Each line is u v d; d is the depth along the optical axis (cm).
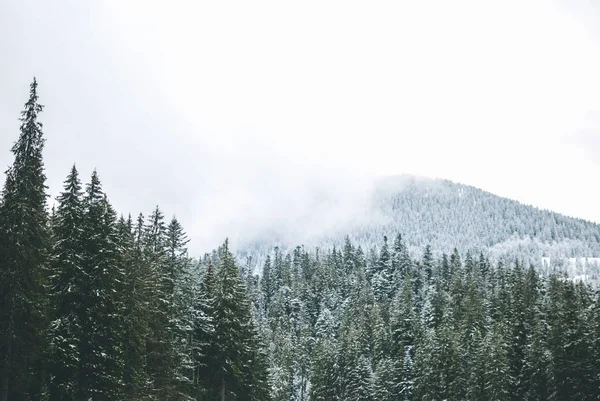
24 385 3002
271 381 8562
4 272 2906
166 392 4569
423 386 7594
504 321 7812
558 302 7562
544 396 6397
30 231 3041
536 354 6469
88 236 3534
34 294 3023
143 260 4422
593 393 5797
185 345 4894
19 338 2925
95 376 3400
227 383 5244
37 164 3112
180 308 4997
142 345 4000
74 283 3375
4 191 3019
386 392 8344
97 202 3653
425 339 8350
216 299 5297
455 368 7206
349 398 8462
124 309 3850
